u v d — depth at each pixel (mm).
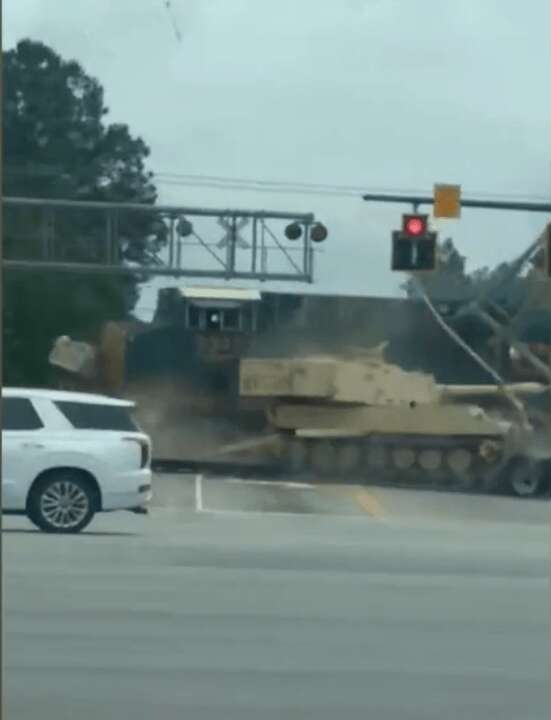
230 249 126688
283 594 43375
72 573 46531
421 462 124750
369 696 29812
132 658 32969
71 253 155375
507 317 134000
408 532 72812
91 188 185250
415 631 37531
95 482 61844
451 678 31750
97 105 187875
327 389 126250
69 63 186000
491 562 53781
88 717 27219
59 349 133750
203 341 131750
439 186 84875
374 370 126500
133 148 189125
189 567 49312
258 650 34469
